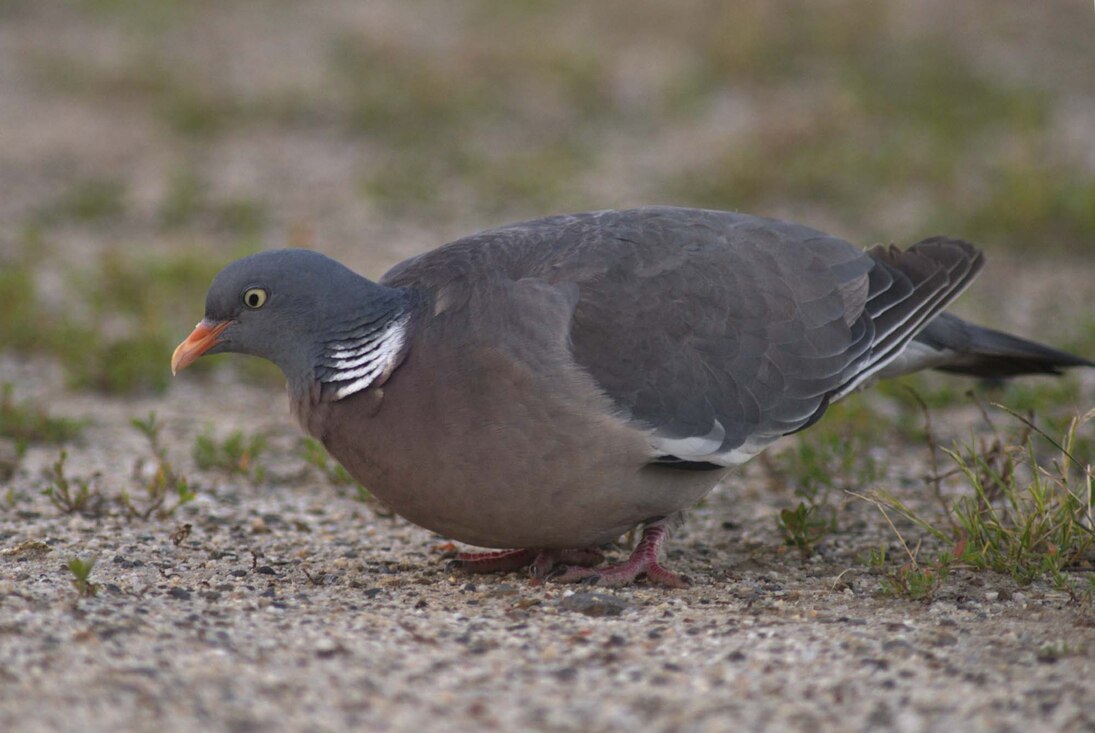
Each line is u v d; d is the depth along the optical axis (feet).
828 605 29.53
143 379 51.24
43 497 38.11
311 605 29.09
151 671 23.68
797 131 78.48
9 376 51.57
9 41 105.81
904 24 100.78
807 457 38.68
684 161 79.10
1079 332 53.67
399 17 112.68
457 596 30.37
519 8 110.32
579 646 26.11
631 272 31.19
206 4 117.39
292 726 21.58
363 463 30.12
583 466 29.27
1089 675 24.34
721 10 102.27
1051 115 83.56
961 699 23.22
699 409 30.81
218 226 71.41
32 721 21.35
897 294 34.58
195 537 34.96
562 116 88.43
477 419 28.81
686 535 36.47
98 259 64.28
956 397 48.14
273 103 90.33
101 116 90.07
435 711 22.44
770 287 32.78
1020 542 31.07
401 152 82.53
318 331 30.22
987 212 67.62
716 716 22.44
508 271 30.50
